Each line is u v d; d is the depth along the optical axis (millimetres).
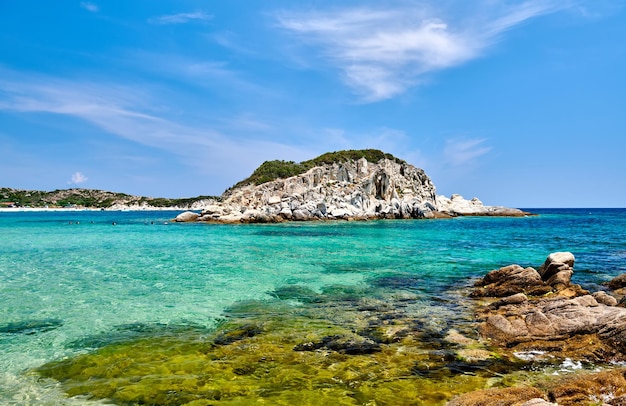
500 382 7824
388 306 13781
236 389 7504
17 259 24172
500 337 10172
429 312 12984
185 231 49156
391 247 31844
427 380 7906
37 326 11461
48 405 6957
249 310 13242
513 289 15109
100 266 21781
